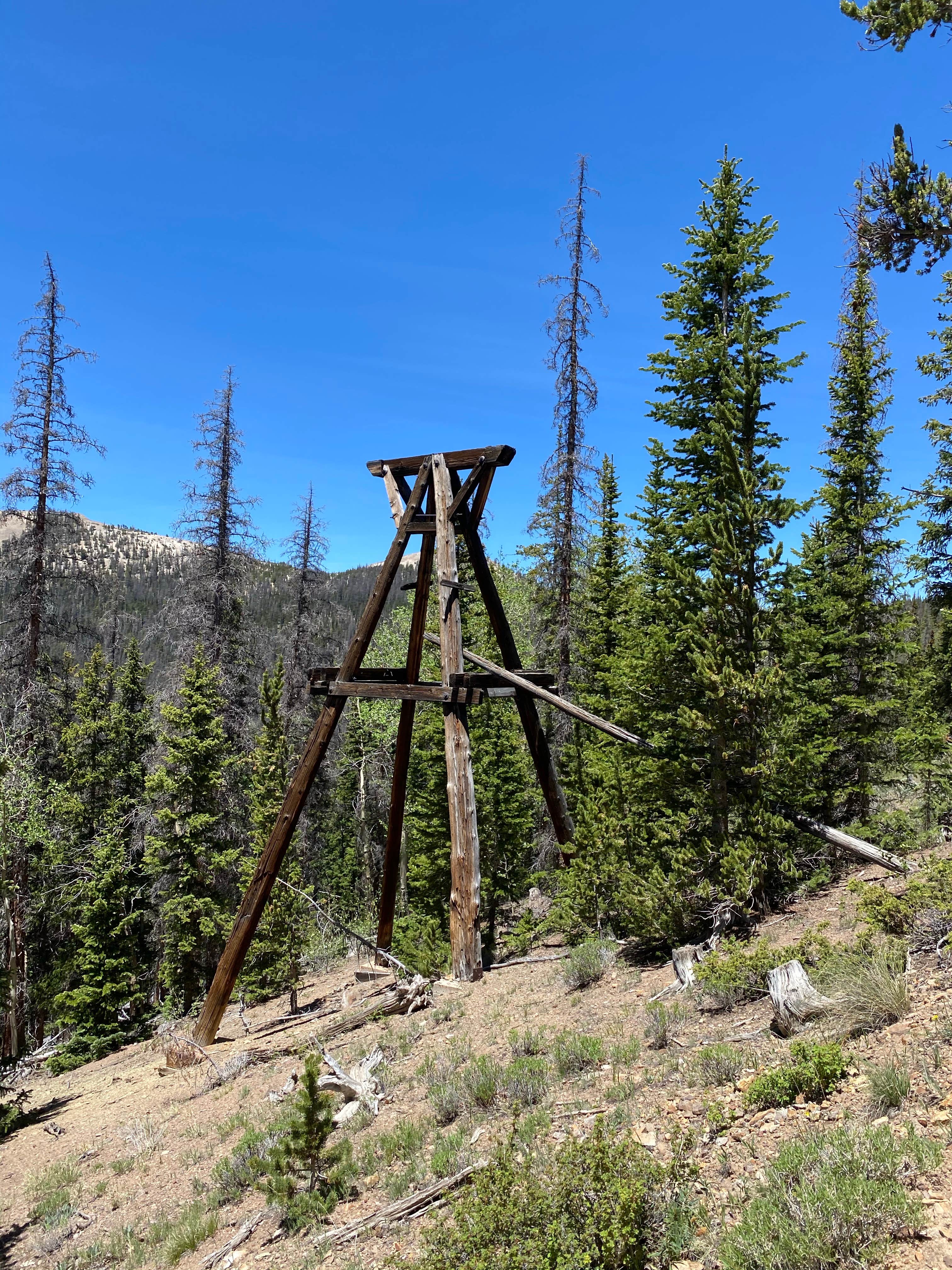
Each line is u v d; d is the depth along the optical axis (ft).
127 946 78.64
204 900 70.64
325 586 97.76
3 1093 43.83
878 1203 11.16
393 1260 13.75
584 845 37.81
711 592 30.91
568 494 61.00
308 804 96.43
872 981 18.63
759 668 31.42
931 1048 15.44
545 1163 15.94
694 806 32.96
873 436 54.13
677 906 30.12
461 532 39.99
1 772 55.52
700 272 37.27
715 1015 23.25
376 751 94.12
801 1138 13.98
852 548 53.11
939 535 53.83
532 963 37.73
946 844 39.60
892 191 24.41
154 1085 38.37
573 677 64.39
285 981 56.90
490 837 60.49
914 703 52.42
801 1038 18.95
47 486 71.36
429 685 36.94
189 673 73.20
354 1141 22.47
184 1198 23.67
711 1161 14.73
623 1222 12.72
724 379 34.45
